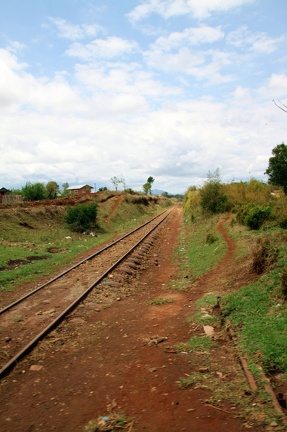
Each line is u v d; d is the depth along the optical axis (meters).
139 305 9.80
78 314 9.06
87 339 7.46
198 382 5.23
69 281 12.59
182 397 4.89
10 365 6.20
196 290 10.86
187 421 4.35
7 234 22.28
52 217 28.75
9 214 24.70
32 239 22.88
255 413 4.35
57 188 51.06
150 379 5.50
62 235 25.78
